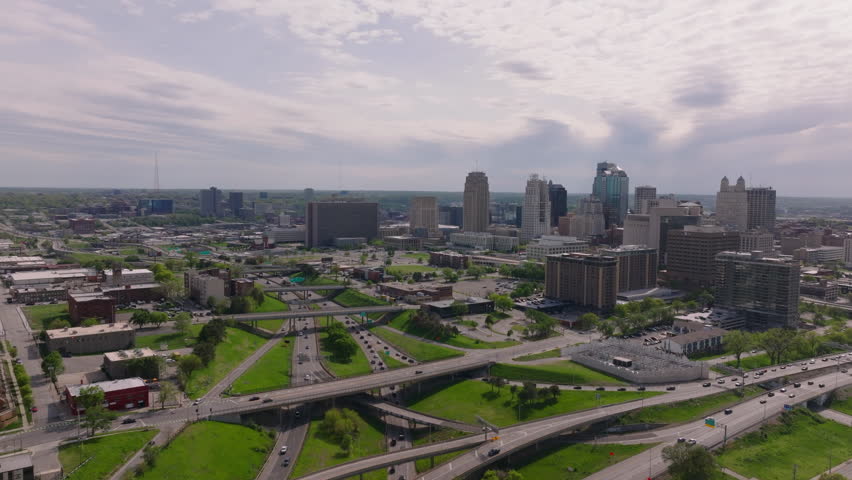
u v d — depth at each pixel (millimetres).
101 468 197500
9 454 198625
